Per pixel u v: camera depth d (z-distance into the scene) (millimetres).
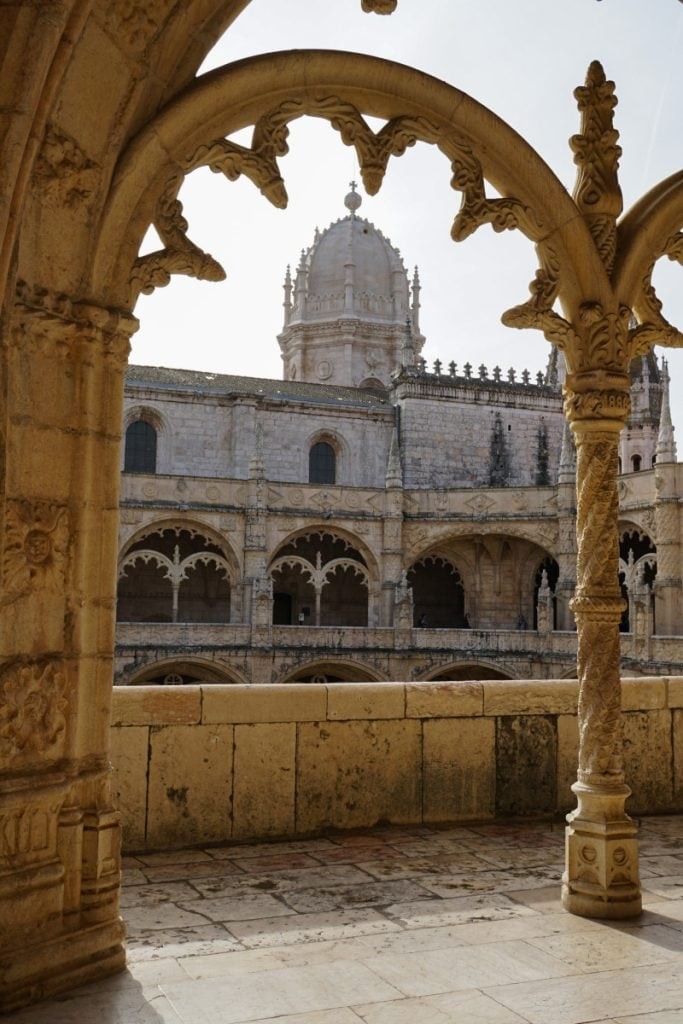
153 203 6223
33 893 5559
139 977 5832
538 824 10359
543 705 10750
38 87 5051
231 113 6473
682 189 7801
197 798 9375
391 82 6820
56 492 5848
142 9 5742
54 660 5789
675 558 47906
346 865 8602
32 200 5621
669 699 11297
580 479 7676
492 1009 5367
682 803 11227
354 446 60344
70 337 5902
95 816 5961
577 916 7121
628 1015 5289
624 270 7652
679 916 7129
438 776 10312
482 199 7246
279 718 9727
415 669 50156
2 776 5477
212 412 57156
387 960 6148
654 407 68875
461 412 61812
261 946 6422
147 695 9266
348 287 78375
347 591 59750
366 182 6992
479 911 7230
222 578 56719
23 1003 5352
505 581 56625
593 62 7707
